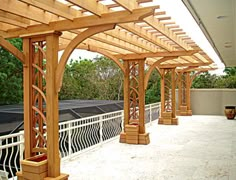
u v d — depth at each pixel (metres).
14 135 4.11
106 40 5.39
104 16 3.56
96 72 20.83
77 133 6.11
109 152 6.16
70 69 20.81
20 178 3.89
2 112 7.84
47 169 3.86
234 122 11.53
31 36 4.00
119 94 20.56
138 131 7.10
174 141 7.47
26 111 4.11
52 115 3.86
